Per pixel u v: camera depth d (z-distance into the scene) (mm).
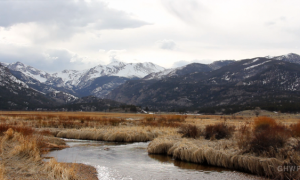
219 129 26000
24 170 13258
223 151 18156
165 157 20875
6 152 16781
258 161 15742
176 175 15219
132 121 56312
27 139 19406
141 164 18125
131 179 14258
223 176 15117
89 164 17703
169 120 60844
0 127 26000
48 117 65688
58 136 35000
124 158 20281
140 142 30469
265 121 26953
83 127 40719
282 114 118000
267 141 17562
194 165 17984
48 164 14156
